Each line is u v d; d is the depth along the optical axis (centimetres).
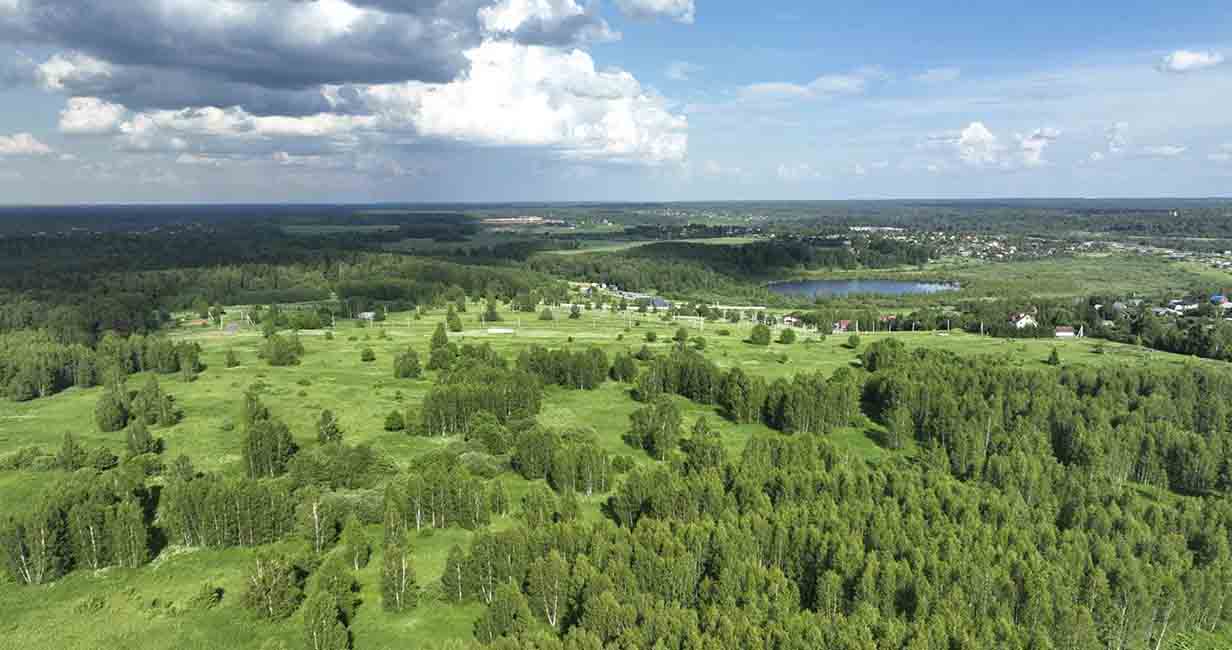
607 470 11750
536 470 12138
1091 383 17088
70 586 8562
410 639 7744
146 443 12519
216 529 9462
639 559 8138
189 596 8406
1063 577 8438
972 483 11725
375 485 11300
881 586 8038
